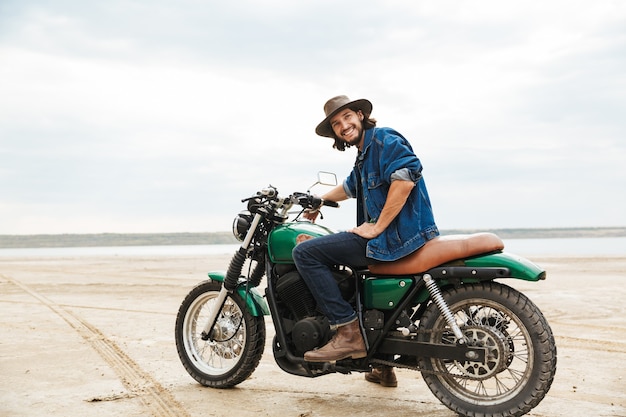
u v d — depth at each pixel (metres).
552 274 13.89
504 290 3.66
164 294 10.55
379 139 4.04
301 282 4.20
